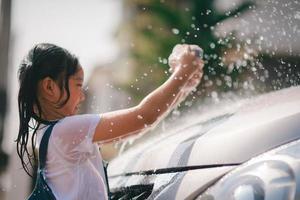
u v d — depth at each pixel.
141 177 1.92
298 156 1.51
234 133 1.71
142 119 1.86
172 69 1.91
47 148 1.85
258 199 1.48
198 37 13.27
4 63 11.60
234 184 1.55
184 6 15.47
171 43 15.79
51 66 1.95
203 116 2.45
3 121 11.29
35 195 1.84
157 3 16.02
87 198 1.82
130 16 16.52
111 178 2.20
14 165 6.89
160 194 1.74
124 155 2.46
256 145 1.61
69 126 1.84
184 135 2.02
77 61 2.00
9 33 11.41
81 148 1.84
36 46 2.00
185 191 1.67
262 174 1.52
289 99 1.83
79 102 2.01
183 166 1.75
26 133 1.98
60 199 1.80
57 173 1.83
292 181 1.47
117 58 15.34
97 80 12.74
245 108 2.00
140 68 15.80
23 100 1.98
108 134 1.85
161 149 1.98
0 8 11.77
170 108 1.90
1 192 7.00
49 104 1.95
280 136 1.60
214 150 1.70
